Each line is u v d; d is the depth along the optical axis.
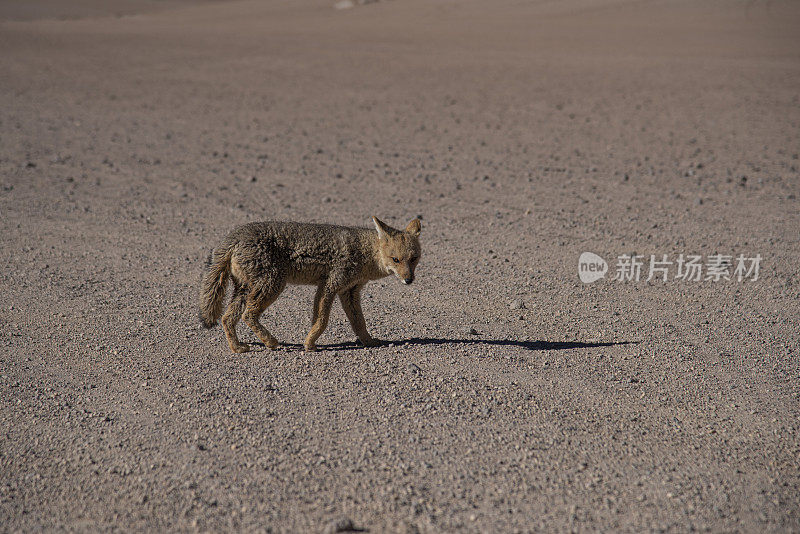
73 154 18.44
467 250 11.80
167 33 52.84
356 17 65.12
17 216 12.97
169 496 4.98
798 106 25.69
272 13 72.50
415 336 8.16
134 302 9.04
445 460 5.50
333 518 4.76
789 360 7.52
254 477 5.21
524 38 47.03
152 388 6.61
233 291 7.43
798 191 15.43
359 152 19.67
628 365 7.39
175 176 16.55
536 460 5.54
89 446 5.61
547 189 15.91
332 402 6.38
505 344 7.92
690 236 12.47
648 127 23.00
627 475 5.37
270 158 18.75
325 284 7.34
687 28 48.06
